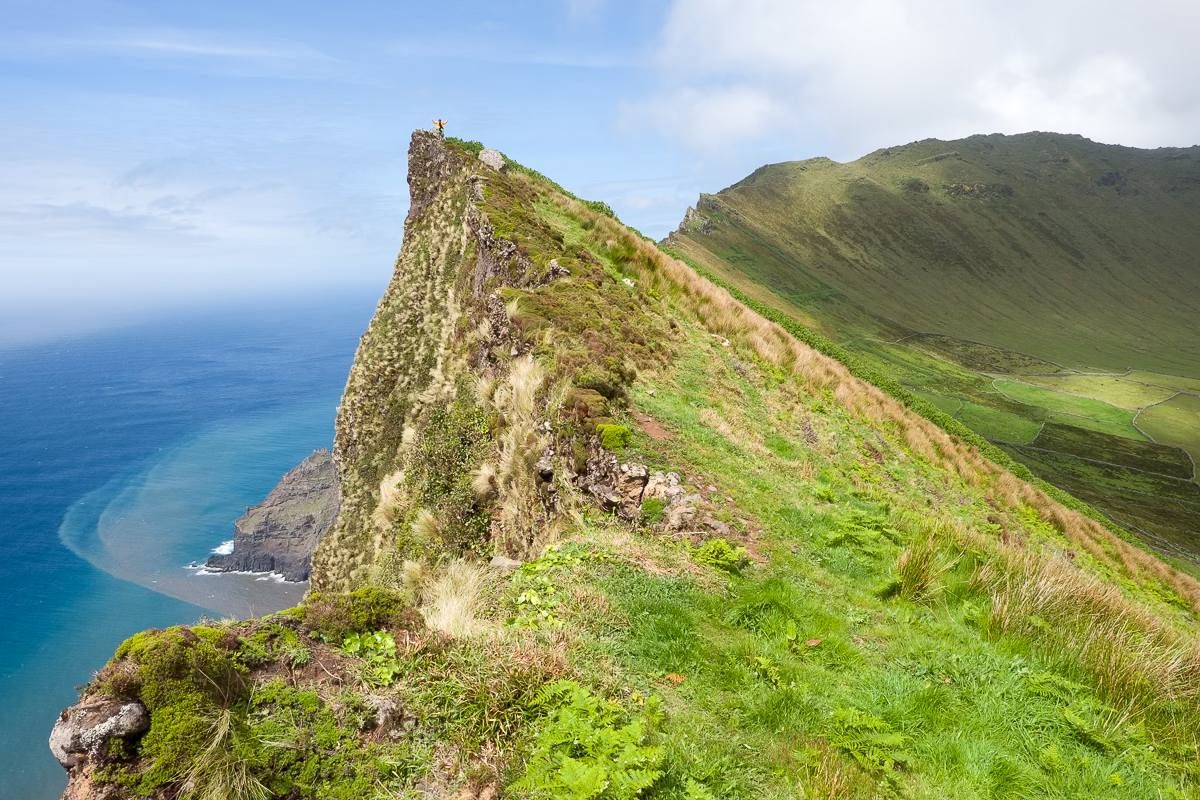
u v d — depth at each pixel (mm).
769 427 14305
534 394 11867
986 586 8664
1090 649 7285
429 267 29000
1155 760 5836
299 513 159625
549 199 29156
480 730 4418
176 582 160500
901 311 199500
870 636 7199
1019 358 179500
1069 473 115750
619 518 8992
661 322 17656
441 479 15148
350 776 3916
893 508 11875
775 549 8695
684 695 5367
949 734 5602
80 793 3426
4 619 142750
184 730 3574
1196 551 87688
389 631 4973
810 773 4746
